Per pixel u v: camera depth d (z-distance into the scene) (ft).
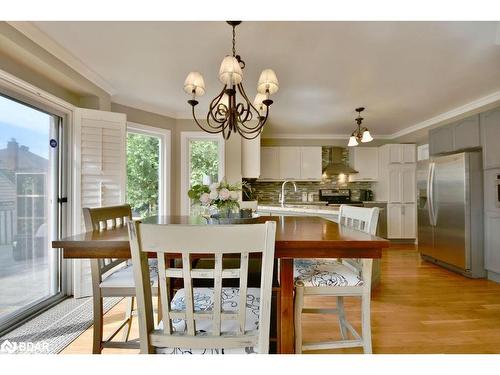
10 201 7.00
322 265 5.37
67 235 8.57
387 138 18.95
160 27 6.40
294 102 11.91
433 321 6.90
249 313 3.59
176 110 12.99
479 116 10.36
